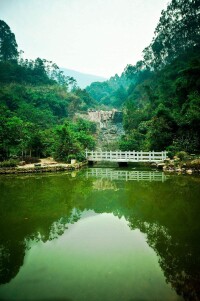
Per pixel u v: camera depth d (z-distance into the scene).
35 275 6.55
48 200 13.93
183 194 15.09
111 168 27.75
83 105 84.94
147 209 12.27
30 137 29.05
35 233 9.30
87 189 16.94
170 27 80.62
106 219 10.90
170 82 52.28
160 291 5.85
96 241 8.61
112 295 5.75
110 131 65.19
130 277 6.46
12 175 22.52
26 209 12.20
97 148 44.12
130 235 9.14
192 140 27.42
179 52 78.19
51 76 120.56
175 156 25.81
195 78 34.69
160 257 7.46
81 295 5.73
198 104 30.11
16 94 66.94
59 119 66.75
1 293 5.82
